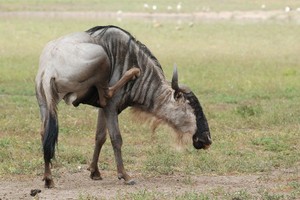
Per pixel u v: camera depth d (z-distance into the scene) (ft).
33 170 69.05
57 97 60.54
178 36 214.48
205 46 196.34
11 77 138.72
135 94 64.54
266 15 251.80
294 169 71.15
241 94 121.80
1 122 91.09
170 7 260.62
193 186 62.90
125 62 63.46
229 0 279.69
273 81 134.62
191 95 65.98
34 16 257.14
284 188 61.11
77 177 67.31
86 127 90.48
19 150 77.00
